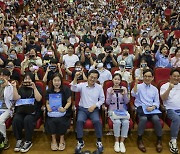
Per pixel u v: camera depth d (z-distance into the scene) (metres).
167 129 3.80
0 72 3.43
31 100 3.38
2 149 3.23
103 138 3.59
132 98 3.67
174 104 3.51
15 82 3.43
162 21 11.48
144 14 12.91
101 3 15.74
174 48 6.38
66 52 6.19
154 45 6.74
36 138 3.58
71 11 13.69
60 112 3.33
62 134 3.30
